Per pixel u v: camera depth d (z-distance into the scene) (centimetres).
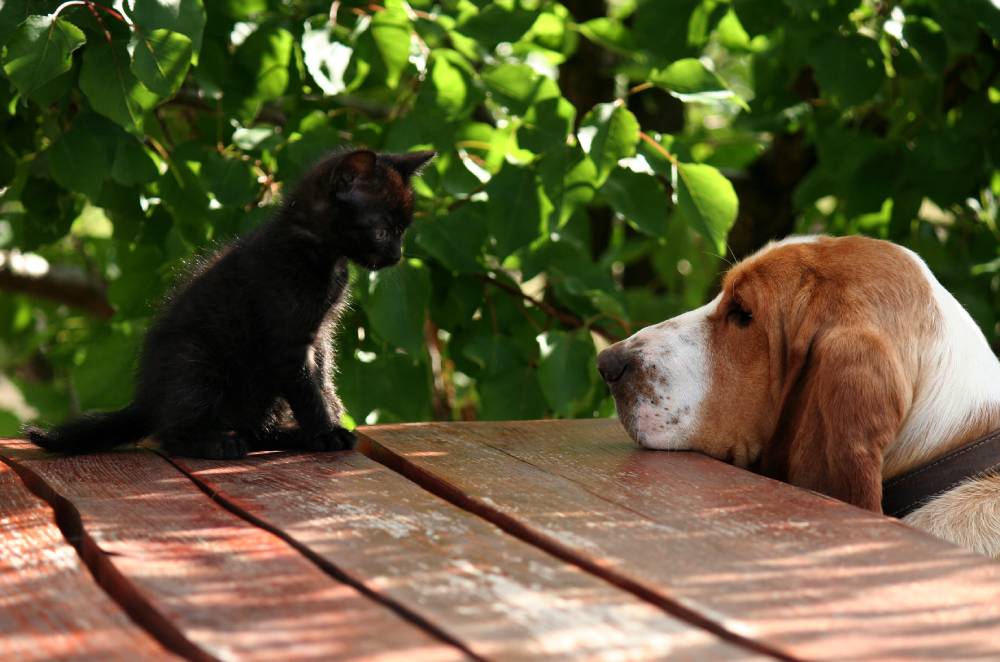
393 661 188
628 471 346
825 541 263
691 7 627
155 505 298
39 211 634
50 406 879
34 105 583
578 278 657
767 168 895
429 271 609
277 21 582
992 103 709
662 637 201
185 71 452
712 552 254
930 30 638
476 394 736
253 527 275
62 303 884
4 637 201
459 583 229
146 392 386
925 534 270
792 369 389
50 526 277
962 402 387
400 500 304
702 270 882
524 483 326
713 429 405
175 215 600
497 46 625
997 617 211
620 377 415
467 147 628
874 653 193
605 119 549
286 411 411
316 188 407
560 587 228
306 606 215
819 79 626
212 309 387
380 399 610
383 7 575
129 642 198
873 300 384
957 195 703
